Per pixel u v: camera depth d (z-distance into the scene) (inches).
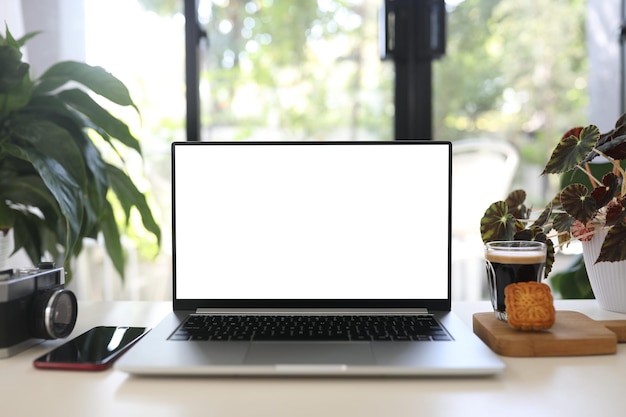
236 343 30.1
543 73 89.1
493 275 34.6
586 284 50.7
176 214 37.6
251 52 87.6
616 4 86.0
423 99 83.4
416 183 37.7
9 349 31.0
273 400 24.8
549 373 28.0
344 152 37.9
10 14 69.9
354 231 37.4
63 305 34.1
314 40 88.5
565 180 46.7
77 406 24.3
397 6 82.0
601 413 23.4
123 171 56.3
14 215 51.1
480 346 29.5
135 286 90.0
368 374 26.7
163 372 26.7
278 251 37.3
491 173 94.2
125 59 81.7
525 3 87.8
